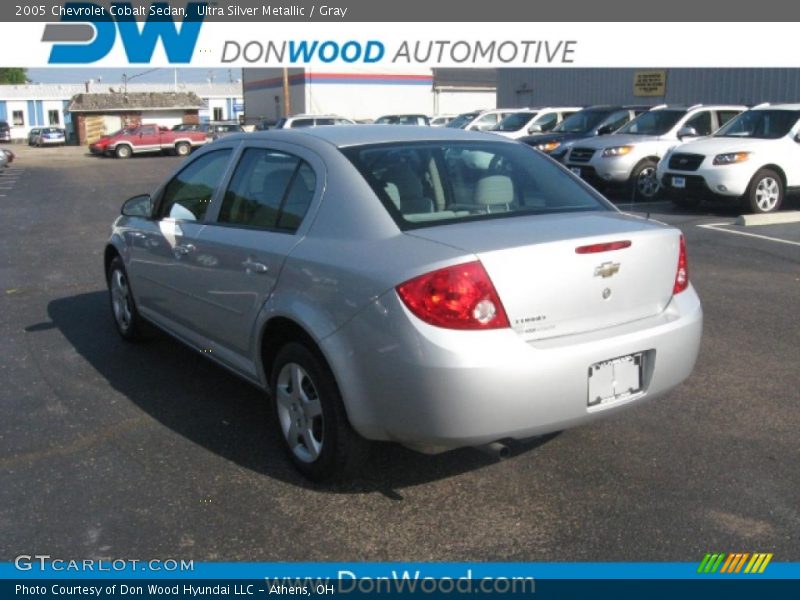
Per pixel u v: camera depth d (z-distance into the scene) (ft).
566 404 11.23
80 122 186.50
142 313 19.06
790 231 35.60
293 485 12.96
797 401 16.03
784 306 22.97
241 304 14.05
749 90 67.87
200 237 15.38
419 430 11.02
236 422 15.47
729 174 40.01
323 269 12.03
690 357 12.69
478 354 10.63
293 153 14.07
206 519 11.99
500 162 14.16
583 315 11.60
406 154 13.41
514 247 11.05
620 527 11.62
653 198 48.08
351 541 11.42
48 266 31.86
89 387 17.44
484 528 11.68
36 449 14.35
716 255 30.32
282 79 157.58
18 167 109.81
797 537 11.27
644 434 14.61
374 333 11.16
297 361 12.72
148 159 129.59
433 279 10.73
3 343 20.83
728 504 12.14
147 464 13.74
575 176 14.92
